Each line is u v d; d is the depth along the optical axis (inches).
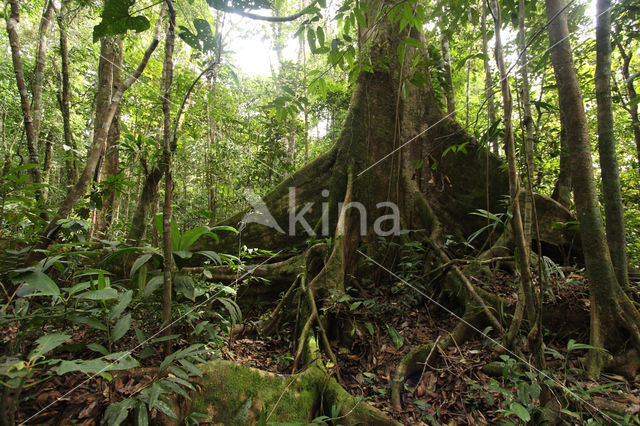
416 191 188.1
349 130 197.3
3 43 303.9
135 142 146.6
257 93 364.2
